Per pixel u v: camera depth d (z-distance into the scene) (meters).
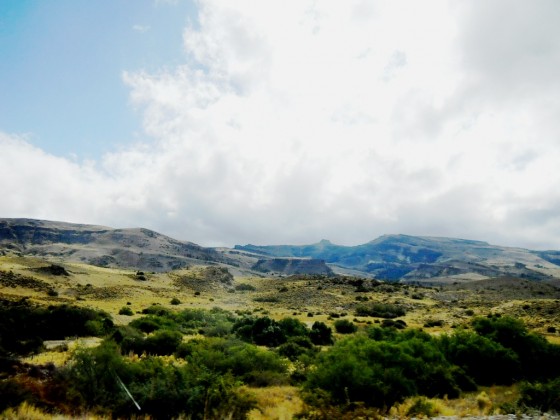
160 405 13.09
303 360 28.83
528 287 164.00
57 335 45.03
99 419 12.18
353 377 16.38
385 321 78.56
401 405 17.11
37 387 13.14
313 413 13.90
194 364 17.22
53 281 104.44
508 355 30.23
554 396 16.98
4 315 43.00
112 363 15.34
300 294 132.25
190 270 179.75
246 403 14.22
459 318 88.44
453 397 22.34
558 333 61.75
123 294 107.38
